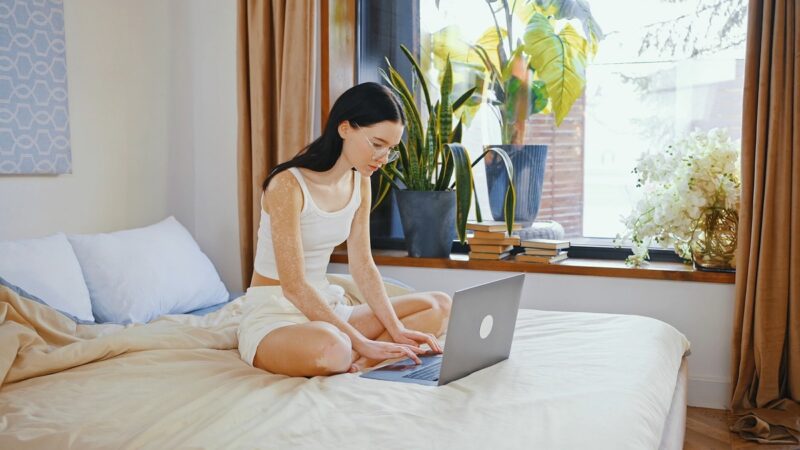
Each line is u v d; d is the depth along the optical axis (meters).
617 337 2.35
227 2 3.82
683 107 3.55
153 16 3.66
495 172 3.71
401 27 3.96
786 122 2.95
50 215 3.20
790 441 2.83
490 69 3.84
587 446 1.48
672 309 3.29
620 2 3.61
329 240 2.40
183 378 2.03
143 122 3.62
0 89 2.94
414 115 3.61
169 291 3.09
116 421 1.70
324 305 2.22
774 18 2.96
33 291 2.65
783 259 3.00
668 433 1.83
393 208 4.03
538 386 1.86
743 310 3.09
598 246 3.67
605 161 3.70
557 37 3.72
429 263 3.61
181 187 3.87
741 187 3.06
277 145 3.71
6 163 2.97
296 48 3.55
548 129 3.77
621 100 3.65
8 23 2.96
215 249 3.96
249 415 1.69
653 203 3.34
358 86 2.28
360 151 2.26
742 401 3.14
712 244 3.22
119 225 3.52
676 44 3.54
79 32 3.29
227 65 3.85
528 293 3.48
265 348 2.11
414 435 1.54
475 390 1.83
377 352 2.13
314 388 1.88
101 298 2.92
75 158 3.29
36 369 2.08
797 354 3.01
